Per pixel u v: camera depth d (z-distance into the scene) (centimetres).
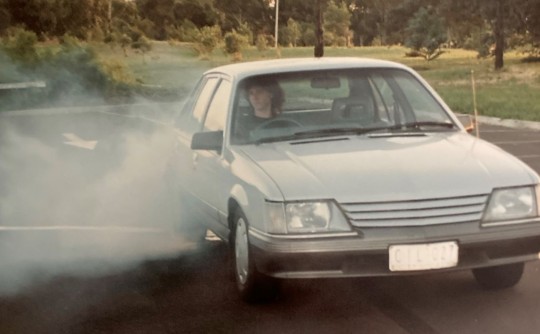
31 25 5072
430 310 602
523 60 5684
